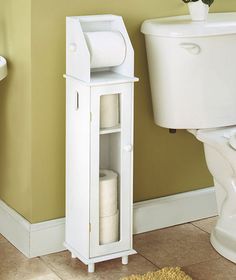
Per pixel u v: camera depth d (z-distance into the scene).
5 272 2.27
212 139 2.33
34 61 2.23
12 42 2.29
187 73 2.31
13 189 2.42
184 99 2.34
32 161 2.30
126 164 2.26
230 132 2.38
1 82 2.38
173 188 2.58
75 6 2.26
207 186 2.64
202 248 2.43
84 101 2.16
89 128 2.16
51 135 2.31
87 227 2.23
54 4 2.22
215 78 2.34
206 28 2.28
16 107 2.33
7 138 2.40
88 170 2.19
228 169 2.38
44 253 2.38
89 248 2.25
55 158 2.34
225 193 2.46
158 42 2.30
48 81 2.27
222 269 2.31
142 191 2.53
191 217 2.61
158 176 2.54
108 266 2.31
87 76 2.14
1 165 2.47
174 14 2.43
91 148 2.18
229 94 2.38
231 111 2.40
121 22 2.23
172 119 2.37
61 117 2.31
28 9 2.20
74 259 2.35
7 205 2.47
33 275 2.26
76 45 2.17
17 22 2.25
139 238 2.49
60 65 2.28
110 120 2.22
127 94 2.21
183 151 2.57
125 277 2.21
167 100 2.36
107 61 2.20
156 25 2.29
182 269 2.30
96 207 2.23
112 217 2.28
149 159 2.51
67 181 2.31
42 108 2.28
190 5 2.34
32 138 2.29
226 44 2.32
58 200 2.38
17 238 2.40
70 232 2.33
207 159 2.43
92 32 2.20
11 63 2.31
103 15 2.25
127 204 2.29
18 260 2.34
